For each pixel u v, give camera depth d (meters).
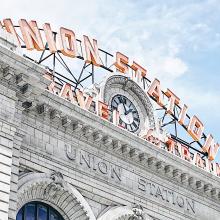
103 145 49.78
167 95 63.22
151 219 51.25
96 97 53.69
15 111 43.25
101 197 48.31
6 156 41.06
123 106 56.50
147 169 52.78
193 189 56.59
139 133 56.22
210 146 63.31
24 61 42.75
